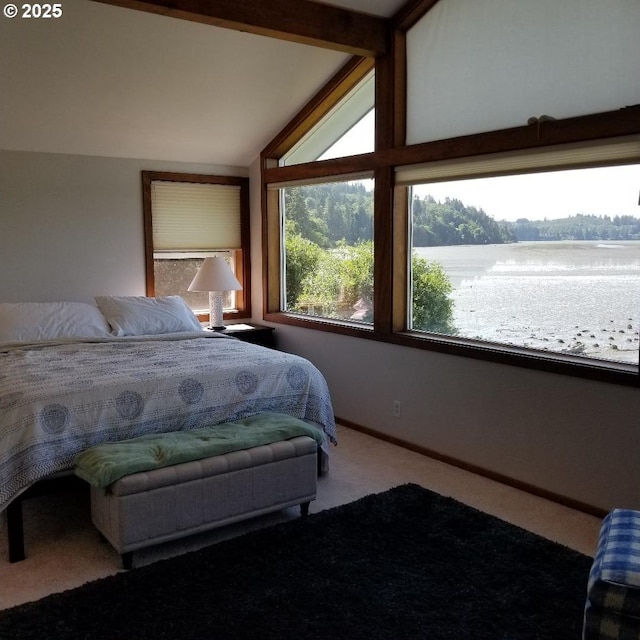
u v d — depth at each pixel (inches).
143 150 197.5
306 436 123.6
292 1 141.8
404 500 130.9
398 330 169.5
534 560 107.0
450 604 94.5
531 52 131.8
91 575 103.3
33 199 184.1
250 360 143.3
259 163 216.1
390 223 165.6
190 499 108.0
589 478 127.3
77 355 149.8
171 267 212.8
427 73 155.3
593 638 74.0
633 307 123.1
